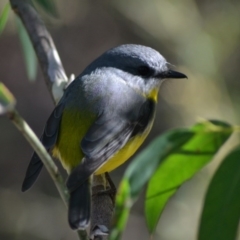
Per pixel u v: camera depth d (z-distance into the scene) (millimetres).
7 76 18859
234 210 5812
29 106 18609
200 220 5887
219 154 16641
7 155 18609
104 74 9477
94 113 8719
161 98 18125
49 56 9562
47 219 17781
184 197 16938
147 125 9625
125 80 9602
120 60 9711
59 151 8516
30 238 17594
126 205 4941
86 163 7879
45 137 8539
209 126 5477
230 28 18688
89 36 19547
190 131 5340
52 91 9383
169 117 18016
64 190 5512
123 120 8906
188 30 18594
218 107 17922
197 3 19141
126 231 17406
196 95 17969
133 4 18844
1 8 18688
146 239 17297
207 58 18281
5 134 18781
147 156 5016
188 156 5816
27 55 9523
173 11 18656
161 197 6062
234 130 5590
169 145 5180
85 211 7289
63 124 8625
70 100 8891
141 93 9766
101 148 8367
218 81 18172
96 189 8766
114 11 19422
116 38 19359
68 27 19578
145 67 9797
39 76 18953
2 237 17562
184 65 18250
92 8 19906
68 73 19000
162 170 5926
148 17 18766
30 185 7934
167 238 16766
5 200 18062
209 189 5859
